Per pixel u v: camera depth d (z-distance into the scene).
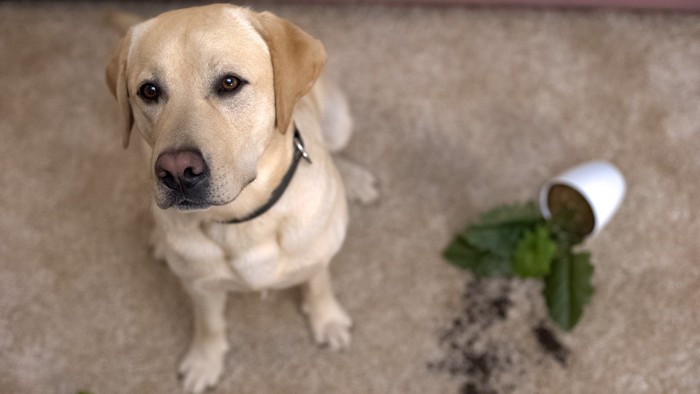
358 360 2.18
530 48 2.79
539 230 2.12
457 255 2.29
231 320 2.27
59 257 2.38
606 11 2.85
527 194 2.46
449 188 2.48
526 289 2.27
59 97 2.72
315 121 1.88
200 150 1.35
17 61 2.81
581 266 2.14
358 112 2.66
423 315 2.25
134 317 2.28
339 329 2.19
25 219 2.45
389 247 2.38
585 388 2.09
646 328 2.18
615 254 2.31
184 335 2.24
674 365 2.11
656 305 2.21
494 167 2.52
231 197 1.43
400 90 2.71
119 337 2.24
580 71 2.72
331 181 1.80
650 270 2.28
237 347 2.22
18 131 2.64
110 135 2.62
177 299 2.30
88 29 2.88
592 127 2.58
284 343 2.22
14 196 2.50
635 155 2.51
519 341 2.18
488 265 2.24
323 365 2.18
